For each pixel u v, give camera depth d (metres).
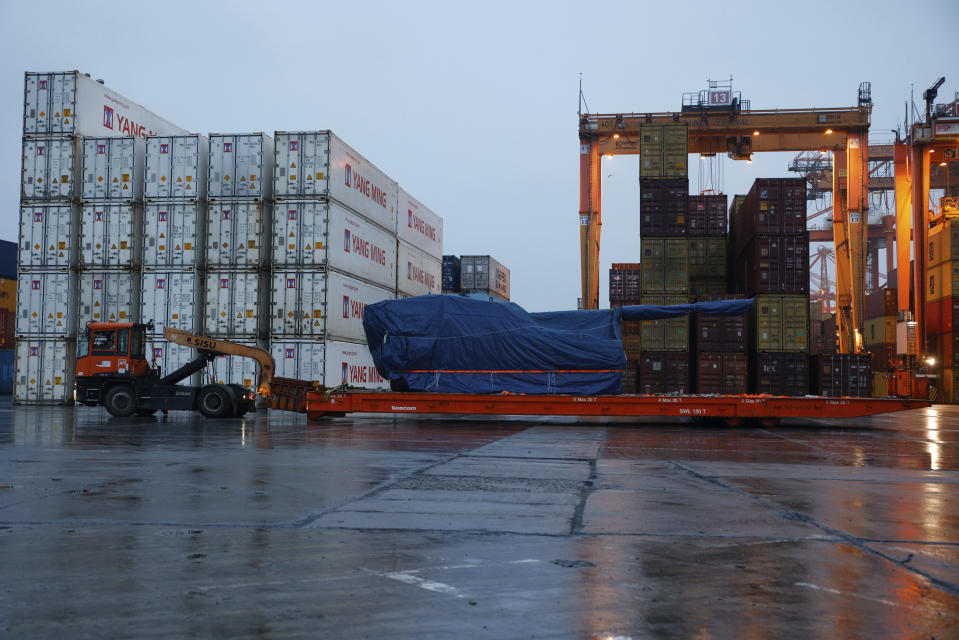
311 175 26.97
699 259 37.84
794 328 32.38
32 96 28.23
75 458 12.59
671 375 33.97
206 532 6.75
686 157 36.25
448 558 5.84
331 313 27.09
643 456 13.83
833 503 8.62
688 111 48.31
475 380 22.84
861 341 45.97
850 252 46.38
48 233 27.98
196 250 27.50
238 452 13.82
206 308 27.31
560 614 4.50
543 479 10.43
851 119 46.38
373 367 32.09
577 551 6.10
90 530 6.80
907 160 59.09
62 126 28.09
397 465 12.00
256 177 27.50
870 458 14.02
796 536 6.75
